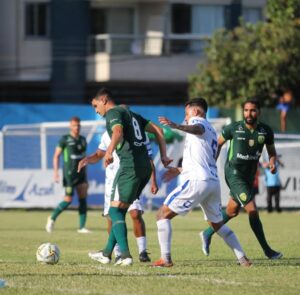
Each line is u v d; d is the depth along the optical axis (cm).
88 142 7256
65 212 7019
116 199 2988
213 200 2991
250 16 12094
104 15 11962
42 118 8581
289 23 9669
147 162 2986
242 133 3372
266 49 9638
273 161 3447
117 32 12000
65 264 3116
